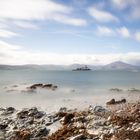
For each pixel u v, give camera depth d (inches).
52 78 4623.5
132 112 999.6
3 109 1229.1
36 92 2144.4
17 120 955.3
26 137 703.1
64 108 1231.5
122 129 655.1
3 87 2568.9
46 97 1802.4
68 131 711.1
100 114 984.9
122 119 808.9
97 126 750.5
